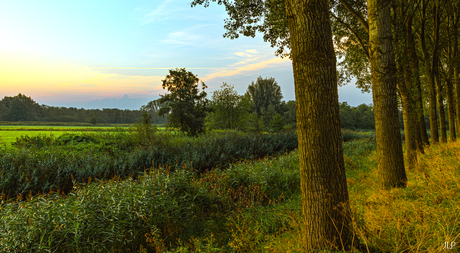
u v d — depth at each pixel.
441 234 2.70
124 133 18.55
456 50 12.52
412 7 9.33
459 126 16.67
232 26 9.68
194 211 5.62
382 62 5.43
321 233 2.79
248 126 38.59
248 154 15.59
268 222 5.01
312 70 2.76
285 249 3.42
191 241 4.31
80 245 3.60
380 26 5.41
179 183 6.10
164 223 4.69
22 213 3.84
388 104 5.39
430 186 4.36
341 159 2.85
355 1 8.62
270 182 7.82
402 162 5.34
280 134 23.75
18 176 8.39
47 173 9.10
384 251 2.75
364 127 72.81
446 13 11.07
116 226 4.02
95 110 128.75
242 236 4.00
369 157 11.12
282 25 8.95
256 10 9.21
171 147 14.76
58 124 81.12
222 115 36.50
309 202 2.90
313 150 2.81
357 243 2.84
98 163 10.59
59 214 3.82
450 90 13.72
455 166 4.89
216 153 14.15
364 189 6.30
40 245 3.24
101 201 4.46
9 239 3.27
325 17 2.79
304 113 2.87
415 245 2.56
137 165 11.66
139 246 4.20
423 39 10.88
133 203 4.54
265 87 65.50
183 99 25.86
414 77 8.48
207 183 7.28
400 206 3.82
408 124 7.20
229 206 6.16
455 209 3.12
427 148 9.33
